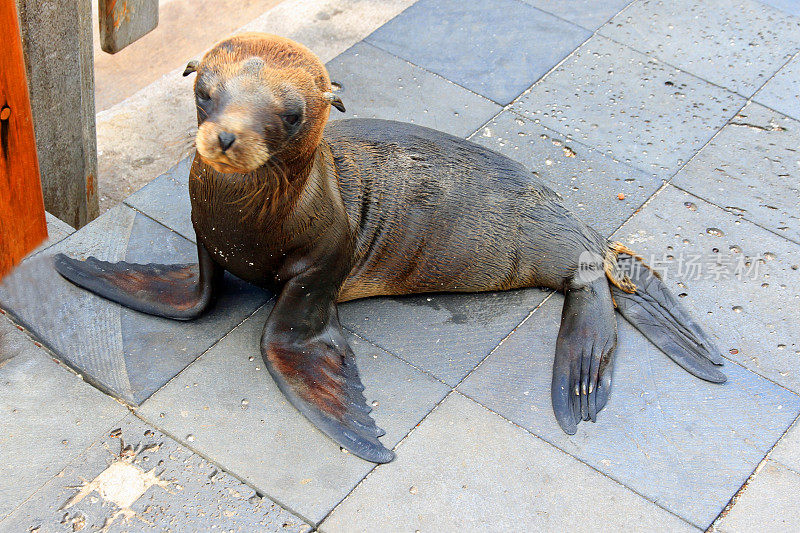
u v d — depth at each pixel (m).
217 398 4.30
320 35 8.02
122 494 3.88
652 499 4.10
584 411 4.43
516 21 7.22
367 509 3.94
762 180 5.93
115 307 4.65
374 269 4.77
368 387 4.45
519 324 4.85
